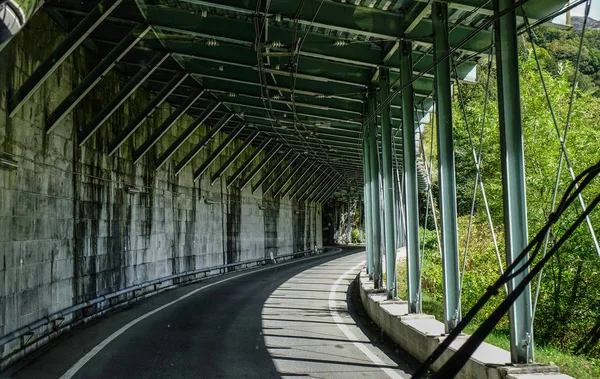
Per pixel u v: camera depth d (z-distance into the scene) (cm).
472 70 1206
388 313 926
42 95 888
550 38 3328
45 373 662
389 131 1201
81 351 794
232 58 1261
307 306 1334
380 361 735
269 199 3177
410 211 941
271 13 939
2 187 719
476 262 1566
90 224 1116
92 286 1117
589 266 1098
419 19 903
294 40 1012
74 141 1040
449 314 705
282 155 3003
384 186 1184
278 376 652
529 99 1359
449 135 750
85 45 1120
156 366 702
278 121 2005
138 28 1031
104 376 648
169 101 1766
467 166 3088
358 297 1547
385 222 1183
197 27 1069
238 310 1245
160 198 1638
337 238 6512
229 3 937
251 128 2384
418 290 899
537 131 1334
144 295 1477
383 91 1201
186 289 1702
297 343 870
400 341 833
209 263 2139
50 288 896
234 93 1596
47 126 906
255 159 2858
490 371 497
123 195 1338
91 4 895
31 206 825
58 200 949
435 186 4025
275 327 1020
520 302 520
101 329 988
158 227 1614
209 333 949
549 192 1271
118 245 1293
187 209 1902
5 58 739
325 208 6500
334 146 2730
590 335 1079
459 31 1015
